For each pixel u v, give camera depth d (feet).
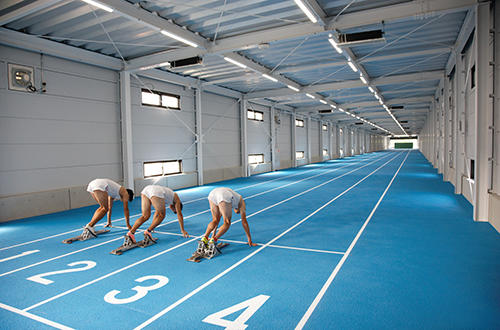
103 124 44.37
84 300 15.11
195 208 38.24
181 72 54.49
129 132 46.42
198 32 35.86
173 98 56.70
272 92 71.26
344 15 30.99
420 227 27.02
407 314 13.23
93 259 20.74
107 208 26.11
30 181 36.11
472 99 36.86
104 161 44.50
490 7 28.50
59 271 18.80
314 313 13.50
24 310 14.26
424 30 36.86
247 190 53.31
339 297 14.87
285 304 14.34
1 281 17.48
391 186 53.88
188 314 13.66
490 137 28.48
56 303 14.87
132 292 15.87
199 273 18.10
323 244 22.99
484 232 25.12
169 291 15.90
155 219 23.77
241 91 74.08
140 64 43.80
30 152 36.09
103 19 31.78
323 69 54.65
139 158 50.03
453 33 38.27
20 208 34.47
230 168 72.64
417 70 57.36
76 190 40.40
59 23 32.22
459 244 22.29
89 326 12.87
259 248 22.38
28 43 34.37
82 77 41.63
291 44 40.73
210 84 64.03
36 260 20.80
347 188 52.80
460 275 17.02
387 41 40.16
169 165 56.18
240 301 14.73
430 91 79.61
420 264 18.72
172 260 20.29
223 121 70.64
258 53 44.24
